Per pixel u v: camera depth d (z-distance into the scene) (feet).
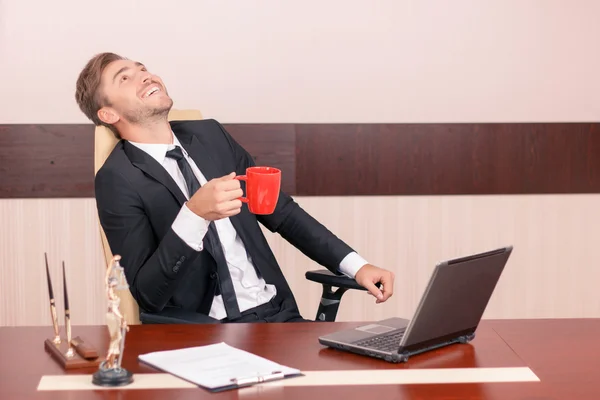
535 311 11.16
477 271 5.15
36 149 10.32
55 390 4.39
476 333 5.58
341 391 4.41
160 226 7.19
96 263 10.65
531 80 10.68
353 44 10.50
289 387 4.46
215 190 6.25
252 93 10.49
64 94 10.32
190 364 4.78
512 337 5.48
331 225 10.77
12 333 5.54
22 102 10.28
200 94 10.45
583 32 10.64
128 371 4.58
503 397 4.33
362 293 11.03
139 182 7.21
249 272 7.70
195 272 7.30
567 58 10.68
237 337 5.45
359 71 10.55
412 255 10.90
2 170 10.31
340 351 5.15
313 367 4.81
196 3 10.31
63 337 5.40
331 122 10.62
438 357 5.03
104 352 5.05
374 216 10.80
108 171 7.23
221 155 8.18
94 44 10.27
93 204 10.54
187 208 6.43
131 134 7.69
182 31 10.34
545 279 11.10
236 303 7.32
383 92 10.61
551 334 5.56
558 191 10.87
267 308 7.57
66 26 10.22
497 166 10.79
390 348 5.03
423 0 10.49
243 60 10.43
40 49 10.23
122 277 4.61
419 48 10.56
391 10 10.48
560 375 4.69
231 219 7.72
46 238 10.55
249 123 10.53
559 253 11.05
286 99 10.53
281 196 8.20
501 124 10.71
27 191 10.38
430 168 10.73
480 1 10.53
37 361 4.91
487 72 10.64
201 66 10.41
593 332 5.60
